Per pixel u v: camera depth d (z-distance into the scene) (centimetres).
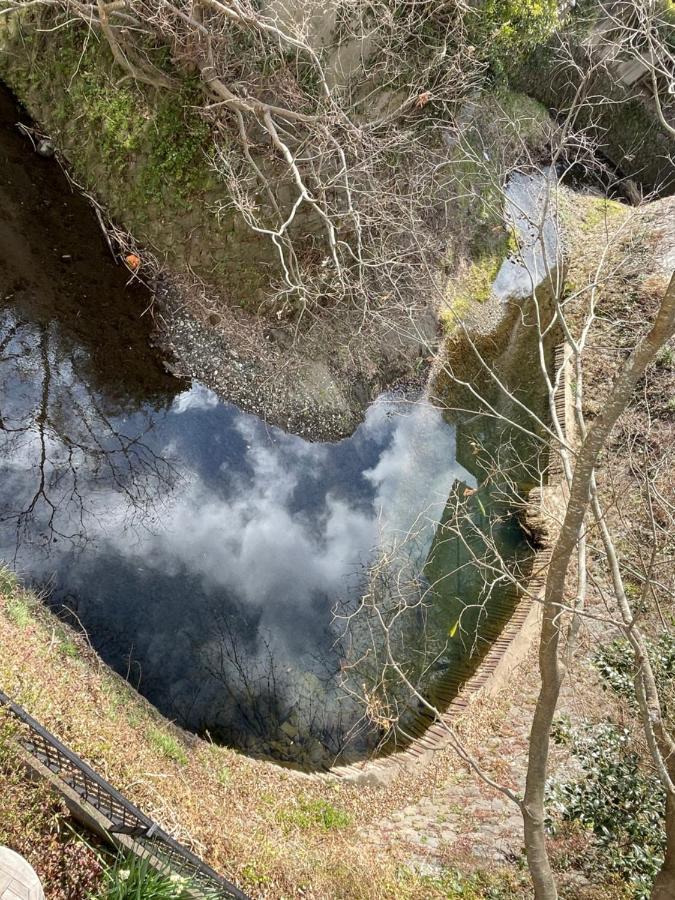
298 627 912
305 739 834
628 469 1021
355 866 667
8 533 753
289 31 842
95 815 397
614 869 681
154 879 360
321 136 837
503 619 1080
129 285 986
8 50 966
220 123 889
